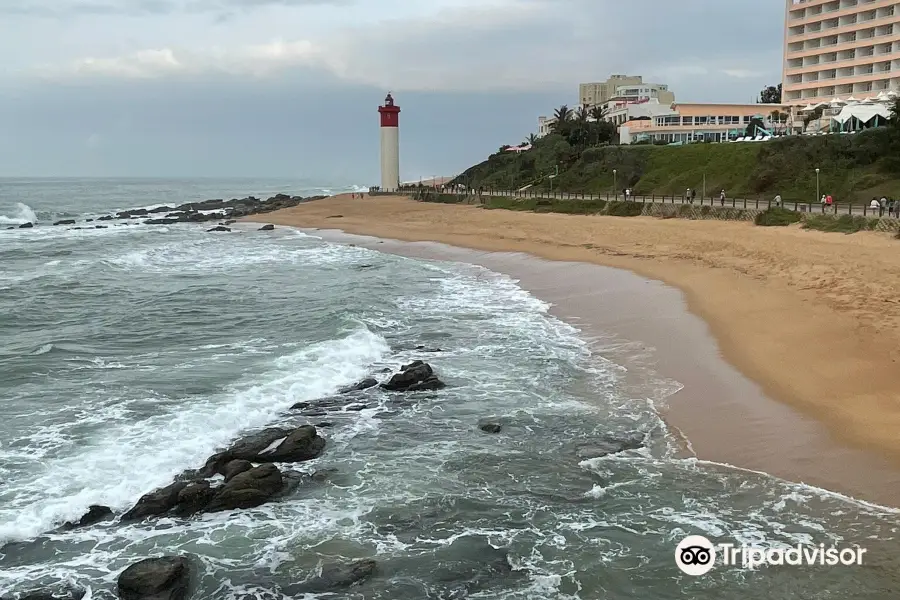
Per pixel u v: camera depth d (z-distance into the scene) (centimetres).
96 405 1616
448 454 1406
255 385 1752
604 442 1430
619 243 3991
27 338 2256
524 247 4250
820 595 933
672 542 1070
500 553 1065
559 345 2131
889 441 1280
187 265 4081
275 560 1055
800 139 5603
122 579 970
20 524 1127
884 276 2400
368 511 1191
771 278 2625
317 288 3172
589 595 959
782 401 1521
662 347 2017
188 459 1366
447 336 2259
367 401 1691
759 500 1168
